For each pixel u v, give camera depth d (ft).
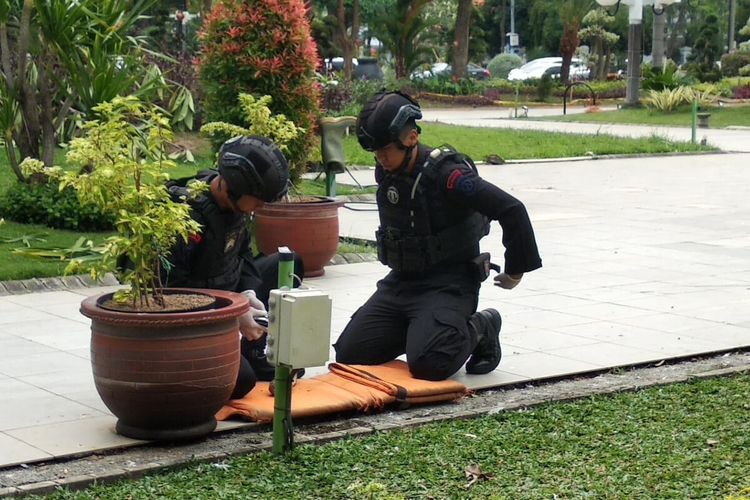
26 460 17.83
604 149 88.69
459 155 22.15
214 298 18.95
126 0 44.60
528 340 27.09
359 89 99.40
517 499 16.47
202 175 20.29
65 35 39.96
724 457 18.43
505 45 271.28
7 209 41.32
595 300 32.35
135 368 17.78
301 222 34.55
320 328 17.65
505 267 22.31
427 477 17.35
